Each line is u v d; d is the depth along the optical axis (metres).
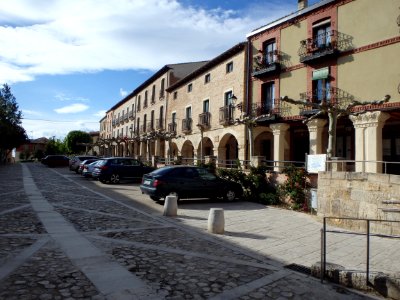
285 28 19.06
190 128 27.50
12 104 42.75
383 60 14.48
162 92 34.91
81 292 4.25
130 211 10.71
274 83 19.52
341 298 4.66
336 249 7.17
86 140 73.00
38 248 6.08
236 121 18.70
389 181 8.76
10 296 4.05
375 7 14.96
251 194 14.52
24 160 74.00
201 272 5.25
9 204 11.00
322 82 16.98
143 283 4.65
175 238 7.40
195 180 13.27
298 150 19.75
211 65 24.78
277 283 5.02
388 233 8.66
